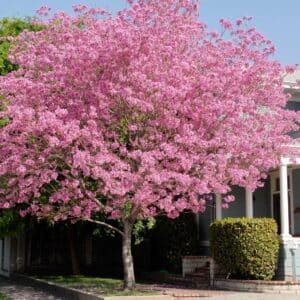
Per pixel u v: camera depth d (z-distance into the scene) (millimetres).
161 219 21891
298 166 19344
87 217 14812
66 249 24703
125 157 14125
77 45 14328
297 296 15320
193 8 15695
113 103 14242
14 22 20344
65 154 13797
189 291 16422
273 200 21688
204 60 15102
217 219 19703
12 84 14125
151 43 14047
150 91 13688
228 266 17688
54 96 14438
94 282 19312
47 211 15883
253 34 15695
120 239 24625
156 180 12703
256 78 15250
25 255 24328
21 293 17875
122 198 14195
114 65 14062
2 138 13602
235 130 14688
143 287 17562
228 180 14797
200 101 13945
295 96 21031
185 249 21844
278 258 17562
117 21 14695
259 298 14906
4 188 14930
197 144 13898
